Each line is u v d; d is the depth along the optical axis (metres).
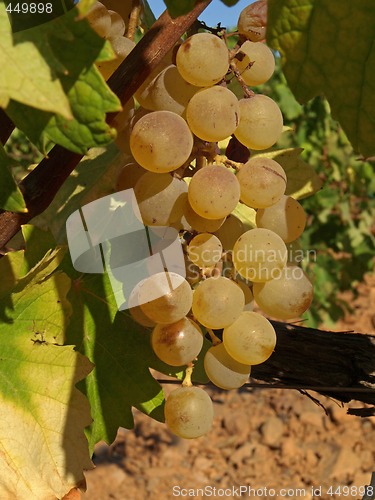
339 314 0.95
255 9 0.16
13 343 0.16
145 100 0.16
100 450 0.83
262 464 0.80
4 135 0.16
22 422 0.16
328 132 0.94
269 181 0.16
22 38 0.11
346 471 0.78
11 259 0.16
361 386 0.22
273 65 0.17
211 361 0.17
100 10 0.15
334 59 0.14
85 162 0.19
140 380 0.18
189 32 0.16
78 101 0.12
